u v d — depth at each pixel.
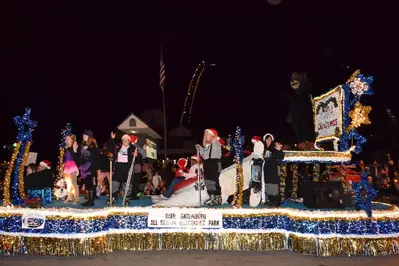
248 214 8.00
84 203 8.87
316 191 8.48
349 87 8.88
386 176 16.83
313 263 7.18
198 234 7.96
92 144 9.40
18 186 9.29
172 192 9.91
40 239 7.60
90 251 7.54
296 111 10.22
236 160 8.37
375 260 7.40
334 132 9.13
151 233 7.96
